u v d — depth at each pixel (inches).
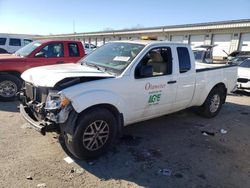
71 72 169.3
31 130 206.5
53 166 155.6
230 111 306.8
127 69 177.8
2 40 741.3
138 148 187.3
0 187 132.8
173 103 215.2
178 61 213.0
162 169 160.7
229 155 186.4
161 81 197.5
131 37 1598.2
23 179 140.8
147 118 201.2
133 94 180.1
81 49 351.9
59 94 151.3
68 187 137.0
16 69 299.1
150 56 192.7
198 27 1182.3
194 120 260.8
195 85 232.5
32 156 165.5
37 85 164.4
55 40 335.0
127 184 143.6
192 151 188.7
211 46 517.3
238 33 1043.3
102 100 160.7
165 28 1343.5
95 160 166.2
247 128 247.9
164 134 217.9
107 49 213.6
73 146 156.4
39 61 314.8
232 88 289.3
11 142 183.2
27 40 772.0
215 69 257.4
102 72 178.2
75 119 154.1
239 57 590.6
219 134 226.7
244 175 160.2
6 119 231.5
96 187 138.8
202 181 150.7
